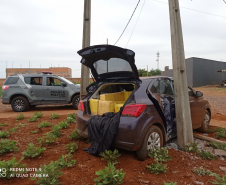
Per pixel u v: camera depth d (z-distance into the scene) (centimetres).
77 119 460
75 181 304
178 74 455
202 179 320
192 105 538
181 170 347
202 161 390
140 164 362
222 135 559
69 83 1104
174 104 475
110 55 438
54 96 1065
